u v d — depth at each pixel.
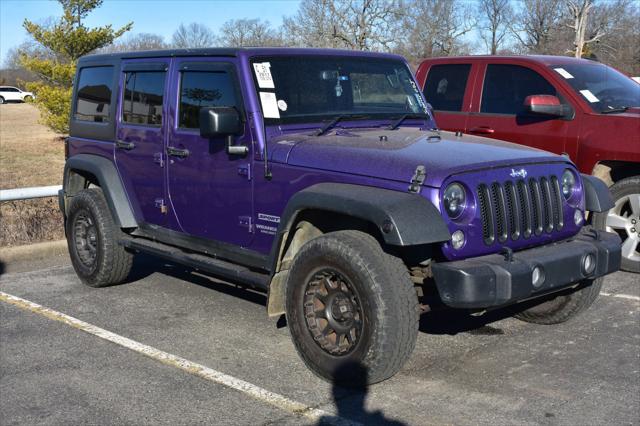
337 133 5.04
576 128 6.93
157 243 6.01
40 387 4.40
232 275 5.09
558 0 38.91
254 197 4.89
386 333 4.01
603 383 4.39
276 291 4.77
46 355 4.95
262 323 5.59
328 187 4.34
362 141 4.70
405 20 30.20
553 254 4.36
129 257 6.46
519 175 4.42
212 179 5.21
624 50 35.69
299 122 5.03
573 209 4.78
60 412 4.06
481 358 4.82
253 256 5.00
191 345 5.11
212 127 4.76
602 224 6.79
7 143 22.97
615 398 4.18
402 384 4.39
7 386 4.42
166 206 5.71
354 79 5.46
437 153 4.36
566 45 37.06
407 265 4.36
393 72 5.77
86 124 6.66
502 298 4.00
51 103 19.88
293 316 4.47
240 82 4.97
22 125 31.67
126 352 4.99
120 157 6.19
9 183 13.77
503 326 5.48
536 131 7.20
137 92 6.03
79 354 4.96
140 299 6.27
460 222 4.11
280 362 4.78
